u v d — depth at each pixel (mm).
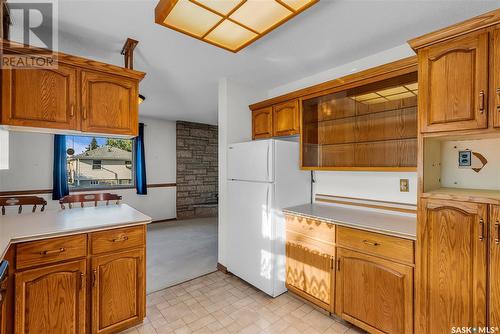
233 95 3064
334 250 2059
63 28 1890
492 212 1357
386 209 2295
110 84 2043
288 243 2463
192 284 2713
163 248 3857
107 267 1789
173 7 1445
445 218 1505
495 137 1561
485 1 1596
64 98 1843
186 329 1963
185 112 4926
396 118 2219
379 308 1785
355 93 2385
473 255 1409
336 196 2664
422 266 1580
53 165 4180
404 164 2148
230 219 2900
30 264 1510
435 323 1528
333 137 2672
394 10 1692
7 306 1432
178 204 5836
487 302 1366
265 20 1577
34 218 1965
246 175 2688
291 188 2615
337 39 2078
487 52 1346
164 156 5648
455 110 1451
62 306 1614
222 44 1867
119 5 1620
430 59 1543
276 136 2885
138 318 1933
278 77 2945
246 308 2256
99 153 4902
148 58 2438
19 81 1687
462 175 1885
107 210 2318
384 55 2285
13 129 1854
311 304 2305
